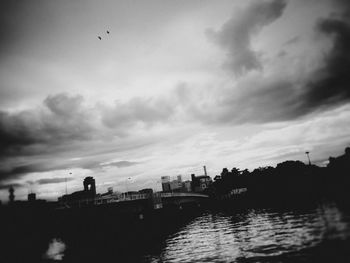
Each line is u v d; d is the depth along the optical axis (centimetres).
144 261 3562
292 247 2914
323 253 2509
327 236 3073
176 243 4647
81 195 9656
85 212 5894
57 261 4103
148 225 7712
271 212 6719
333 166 10788
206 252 3534
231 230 5141
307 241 3030
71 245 5166
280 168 13862
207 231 5628
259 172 15562
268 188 13712
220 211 10962
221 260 2992
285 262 2470
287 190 12525
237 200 14500
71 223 5619
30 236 4669
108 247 4903
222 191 17600
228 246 3666
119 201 6512
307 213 5203
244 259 2845
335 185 10069
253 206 9938
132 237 5991
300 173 12694
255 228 4753
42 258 4341
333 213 4575
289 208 6756
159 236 5862
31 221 4769
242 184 16525
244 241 3791
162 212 8475
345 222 3625
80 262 3947
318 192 9812
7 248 4256
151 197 8181
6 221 4434
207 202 16038
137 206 7806
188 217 10481
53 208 5228
